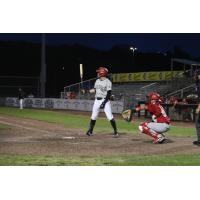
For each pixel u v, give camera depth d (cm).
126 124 2455
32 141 1570
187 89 3991
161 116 1507
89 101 4203
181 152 1309
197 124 1455
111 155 1251
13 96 6131
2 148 1377
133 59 8662
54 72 9044
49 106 4897
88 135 1769
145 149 1370
